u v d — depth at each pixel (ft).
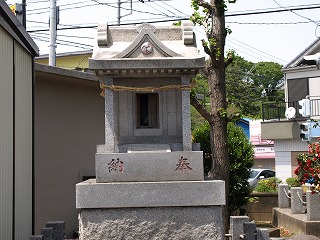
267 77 184.55
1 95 26.78
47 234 23.82
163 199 24.88
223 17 39.78
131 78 27.58
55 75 46.03
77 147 51.13
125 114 27.73
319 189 38.34
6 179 27.55
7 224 27.58
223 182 25.07
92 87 53.01
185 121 26.86
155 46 26.21
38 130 47.26
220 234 25.02
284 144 89.04
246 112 160.45
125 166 25.49
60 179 49.16
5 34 27.81
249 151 49.90
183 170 25.53
